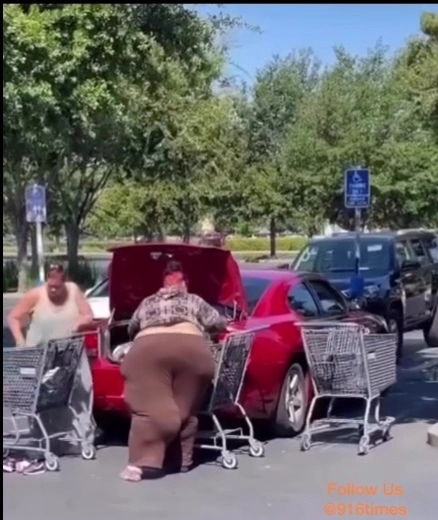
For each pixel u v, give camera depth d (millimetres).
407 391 13219
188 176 32375
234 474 8750
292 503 7812
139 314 8742
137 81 17750
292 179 40156
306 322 10289
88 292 13898
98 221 43719
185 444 8797
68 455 9531
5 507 7746
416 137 40688
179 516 7461
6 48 14102
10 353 8867
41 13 14602
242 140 40031
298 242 63969
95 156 29875
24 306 9688
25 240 33312
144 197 33000
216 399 9047
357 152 39594
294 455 9477
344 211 40562
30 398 8867
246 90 42219
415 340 19344
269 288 10430
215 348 9102
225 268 9820
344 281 16578
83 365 9414
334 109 40438
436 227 43375
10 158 26266
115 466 9086
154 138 30406
